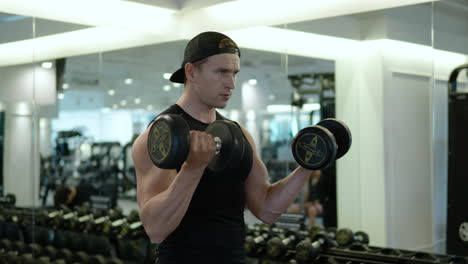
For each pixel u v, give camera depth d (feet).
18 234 11.23
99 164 12.50
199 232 3.92
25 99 11.22
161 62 12.42
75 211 12.19
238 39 11.94
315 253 10.27
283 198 4.40
